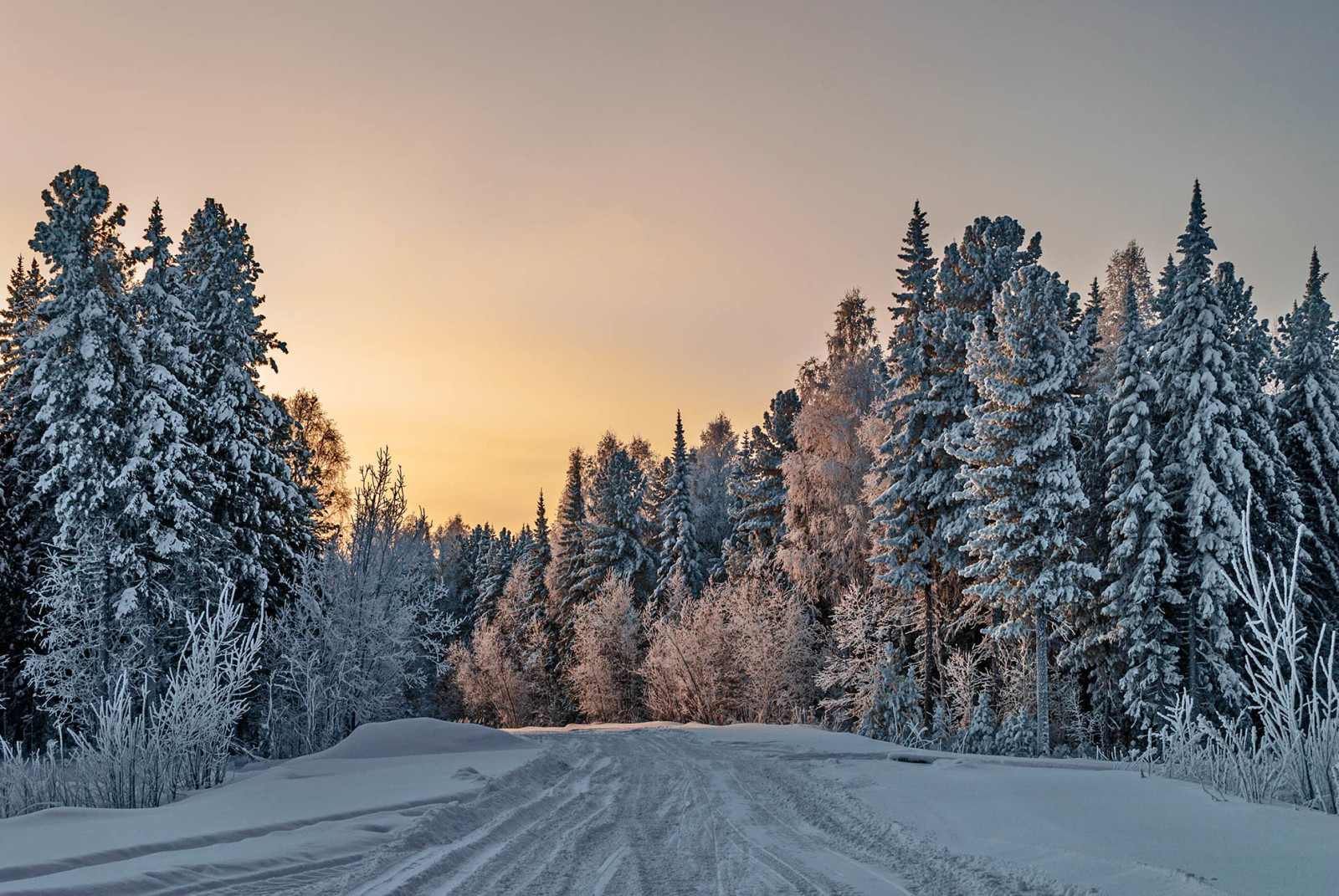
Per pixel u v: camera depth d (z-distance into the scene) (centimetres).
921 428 3356
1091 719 3042
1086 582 2683
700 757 1909
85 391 2464
